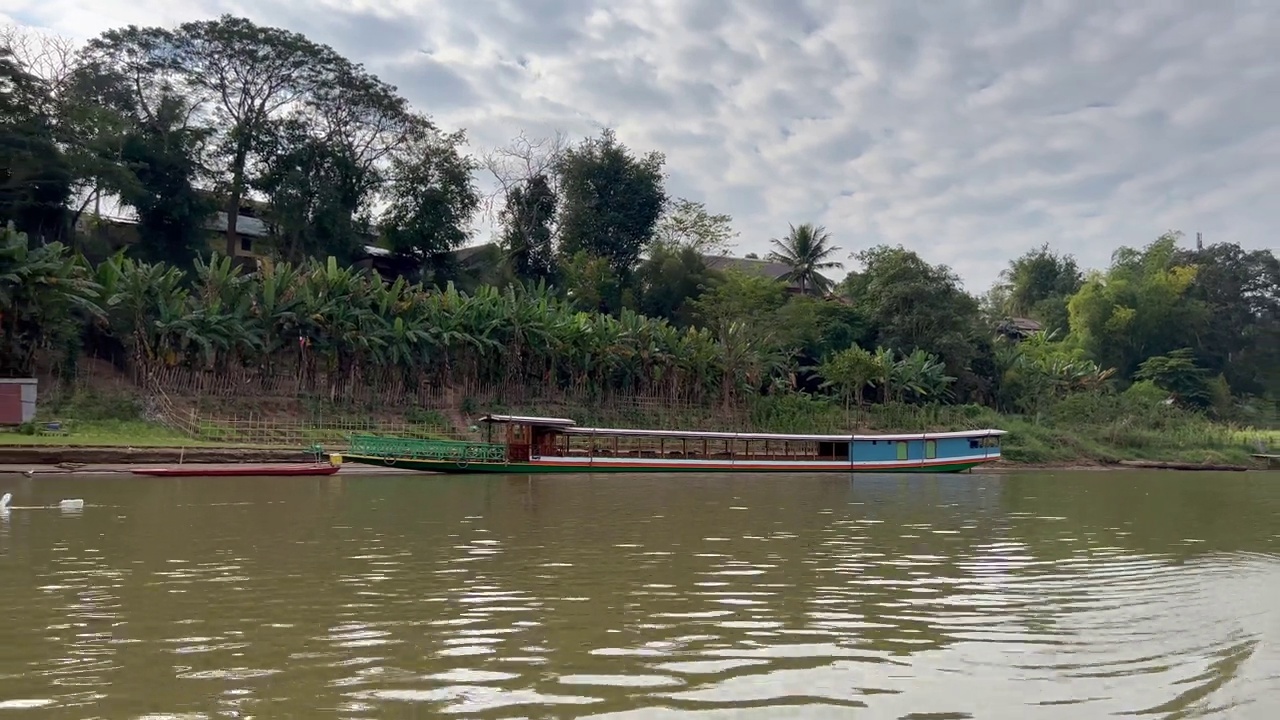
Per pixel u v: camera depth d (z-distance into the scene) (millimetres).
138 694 7934
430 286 55125
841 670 8961
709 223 73500
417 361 43156
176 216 47844
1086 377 68438
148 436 33250
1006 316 90688
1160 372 76375
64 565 13945
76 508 20891
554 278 62500
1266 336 87562
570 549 16188
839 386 58719
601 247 64875
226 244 56906
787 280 69625
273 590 12266
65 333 34375
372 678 8469
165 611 10992
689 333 51438
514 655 9281
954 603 12125
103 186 43406
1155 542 18578
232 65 51469
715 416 51094
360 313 40688
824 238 70938
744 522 20828
